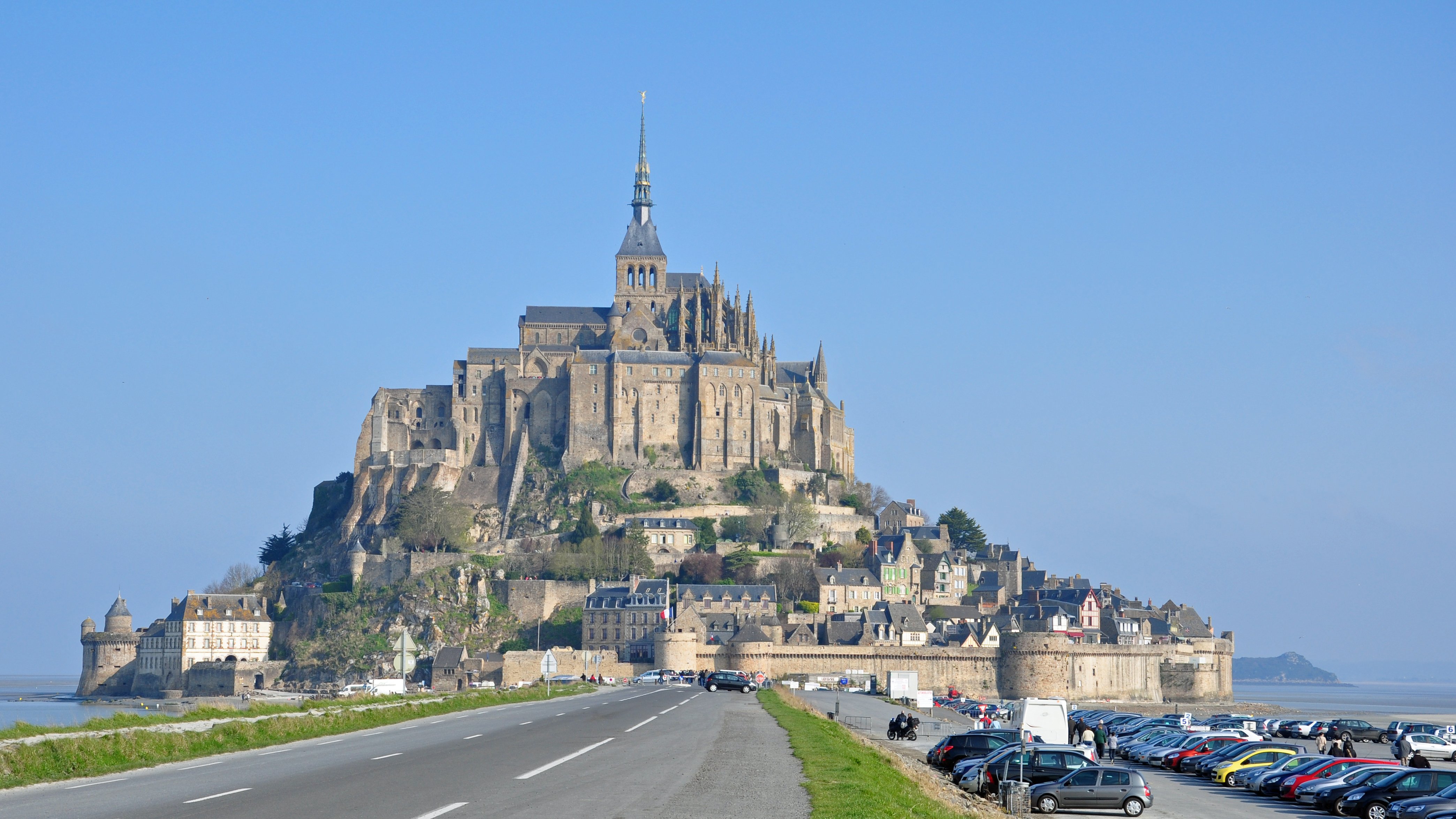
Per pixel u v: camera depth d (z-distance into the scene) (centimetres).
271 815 4469
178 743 6962
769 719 10306
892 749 10638
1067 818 7494
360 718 9281
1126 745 12569
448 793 5062
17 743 6012
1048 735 10394
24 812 4606
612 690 17412
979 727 12769
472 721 9775
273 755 6838
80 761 6106
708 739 7912
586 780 5528
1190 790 9675
